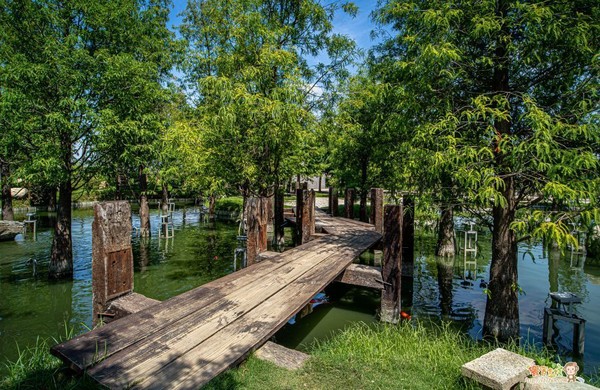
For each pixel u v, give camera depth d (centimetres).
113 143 881
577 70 468
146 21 1077
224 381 285
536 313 696
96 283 376
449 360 383
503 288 560
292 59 825
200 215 2216
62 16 868
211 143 866
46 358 338
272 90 788
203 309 389
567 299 556
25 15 805
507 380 286
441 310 716
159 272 979
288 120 783
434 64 487
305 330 590
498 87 542
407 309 723
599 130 404
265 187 1007
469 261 1112
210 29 1045
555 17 448
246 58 848
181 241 1444
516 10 477
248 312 388
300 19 1007
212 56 1018
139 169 1239
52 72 779
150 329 328
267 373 310
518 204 554
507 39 484
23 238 1457
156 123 977
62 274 912
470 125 516
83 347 284
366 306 727
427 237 1498
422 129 509
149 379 251
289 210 1775
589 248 1059
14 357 505
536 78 534
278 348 349
